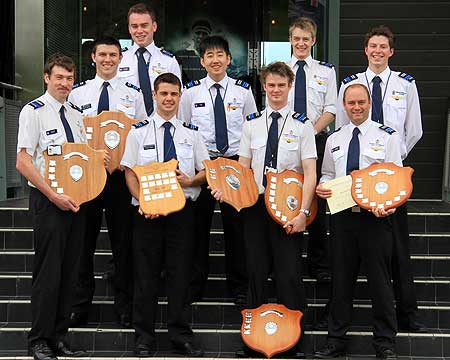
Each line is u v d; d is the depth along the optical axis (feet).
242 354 19.13
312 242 21.20
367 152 18.74
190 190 18.92
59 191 18.06
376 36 19.98
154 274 18.86
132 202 19.10
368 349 19.44
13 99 30.50
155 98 19.15
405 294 19.69
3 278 21.61
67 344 18.99
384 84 20.12
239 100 20.66
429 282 21.39
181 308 19.02
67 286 18.61
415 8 30.01
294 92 21.09
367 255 18.52
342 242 18.69
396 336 19.40
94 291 20.99
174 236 18.80
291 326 18.60
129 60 21.49
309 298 21.22
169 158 18.94
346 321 18.93
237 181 18.70
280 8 32.42
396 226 19.61
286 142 18.88
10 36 30.71
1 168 27.73
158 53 21.65
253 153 19.11
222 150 20.52
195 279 20.74
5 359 18.65
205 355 19.45
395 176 18.31
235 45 32.96
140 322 18.98
